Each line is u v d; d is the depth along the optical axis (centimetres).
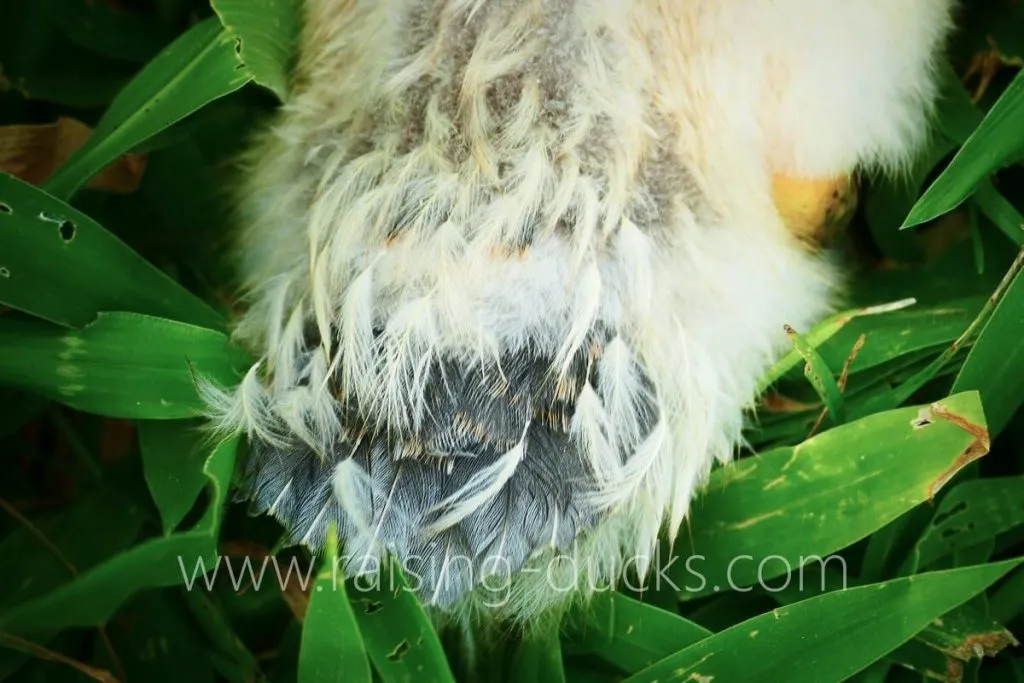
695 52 52
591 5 51
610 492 51
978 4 56
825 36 52
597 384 51
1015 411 54
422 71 51
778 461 53
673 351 52
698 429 52
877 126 53
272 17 53
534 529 51
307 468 51
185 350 52
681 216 52
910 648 53
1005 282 52
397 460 51
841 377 53
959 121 55
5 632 51
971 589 51
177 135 55
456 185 51
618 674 54
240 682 53
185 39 54
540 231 51
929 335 54
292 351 52
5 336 52
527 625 53
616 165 51
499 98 51
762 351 53
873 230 56
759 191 53
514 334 51
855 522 52
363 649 50
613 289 51
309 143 52
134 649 54
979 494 53
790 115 53
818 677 51
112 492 54
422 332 51
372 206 51
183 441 53
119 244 52
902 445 52
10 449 55
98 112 57
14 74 56
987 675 54
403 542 51
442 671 51
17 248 52
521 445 51
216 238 56
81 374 52
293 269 52
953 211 56
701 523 53
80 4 57
